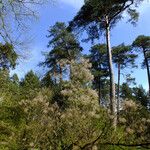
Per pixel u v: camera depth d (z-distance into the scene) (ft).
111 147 14.56
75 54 102.68
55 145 17.24
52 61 101.35
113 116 14.20
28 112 28.81
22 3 26.73
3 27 26.89
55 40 103.09
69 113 18.24
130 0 66.39
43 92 33.68
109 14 67.82
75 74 23.47
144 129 13.42
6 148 25.32
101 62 122.42
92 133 15.15
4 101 37.11
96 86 130.11
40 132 20.86
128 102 13.71
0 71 38.96
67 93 22.08
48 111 22.43
